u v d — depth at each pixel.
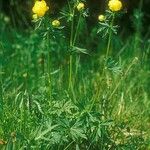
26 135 1.58
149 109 1.94
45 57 2.20
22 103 1.66
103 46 2.41
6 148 1.48
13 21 2.48
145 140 1.74
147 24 2.66
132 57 2.24
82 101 1.62
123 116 1.85
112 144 1.60
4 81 1.99
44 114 1.54
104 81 1.93
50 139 1.48
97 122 1.52
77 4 1.53
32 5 2.60
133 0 2.63
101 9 2.53
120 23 2.63
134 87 2.11
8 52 2.28
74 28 2.38
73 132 1.47
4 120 1.65
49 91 1.56
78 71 2.11
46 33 1.49
